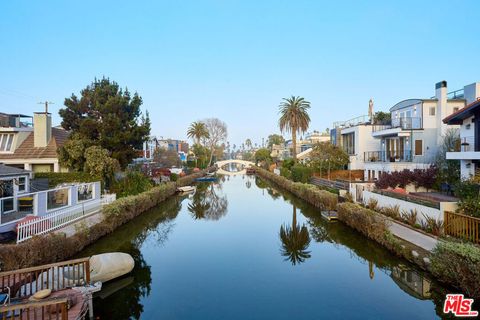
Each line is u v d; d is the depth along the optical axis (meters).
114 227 17.78
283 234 17.92
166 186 32.62
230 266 12.57
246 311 8.79
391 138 31.52
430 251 11.24
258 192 39.78
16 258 10.02
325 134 87.75
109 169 24.95
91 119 26.09
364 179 33.84
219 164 93.50
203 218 23.12
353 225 17.42
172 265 12.75
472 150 18.45
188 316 8.59
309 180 37.84
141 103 30.11
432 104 28.53
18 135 27.02
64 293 8.52
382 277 11.19
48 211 16.44
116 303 9.49
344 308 8.89
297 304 9.19
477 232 11.18
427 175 22.09
